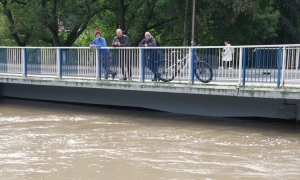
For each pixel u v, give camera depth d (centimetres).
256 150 800
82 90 1425
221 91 983
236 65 969
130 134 953
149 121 1117
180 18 2541
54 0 2450
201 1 2531
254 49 941
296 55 886
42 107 1396
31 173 659
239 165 698
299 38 2988
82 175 648
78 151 795
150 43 1142
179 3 2577
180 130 995
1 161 725
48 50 1328
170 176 641
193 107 1188
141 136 930
